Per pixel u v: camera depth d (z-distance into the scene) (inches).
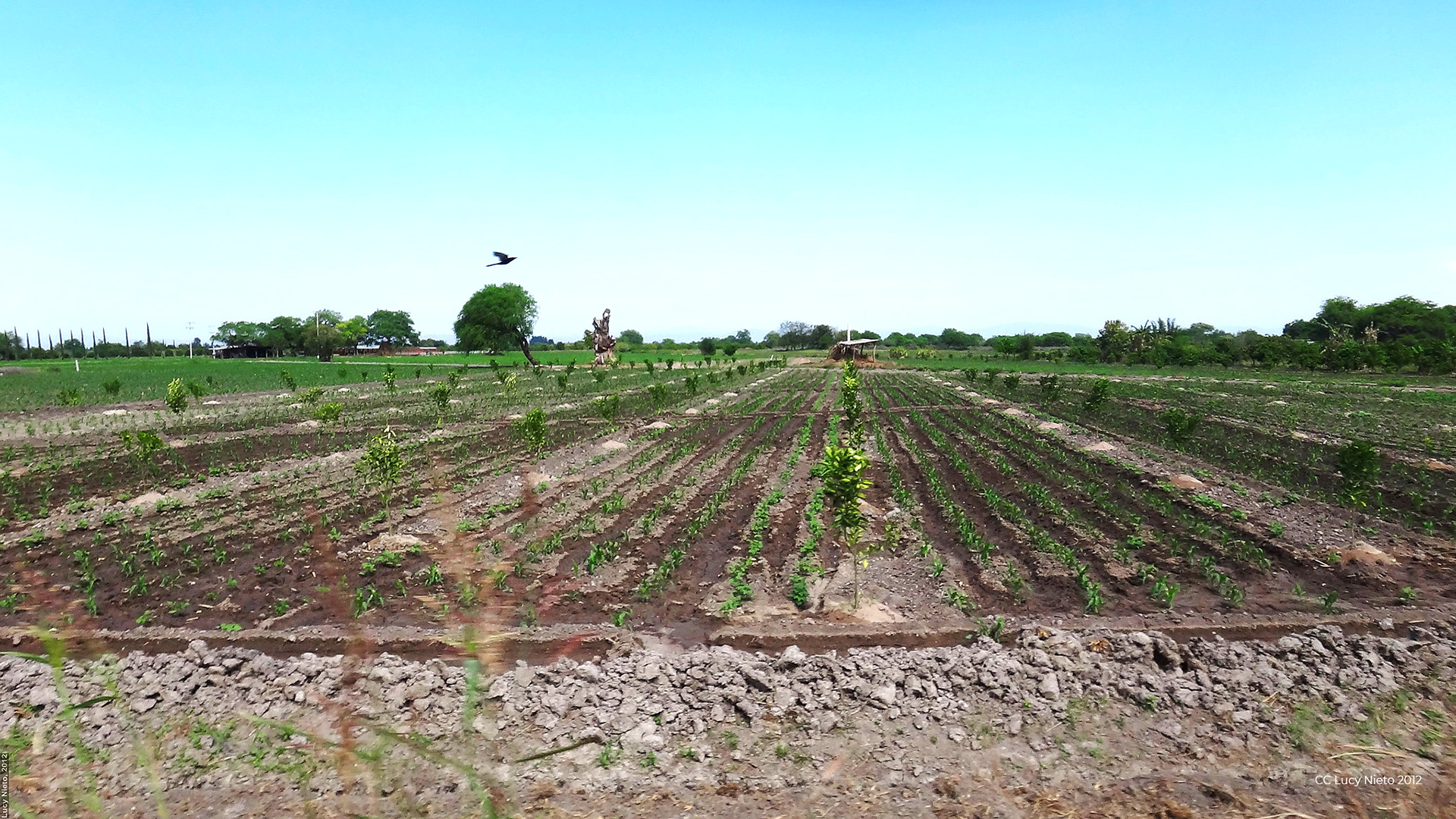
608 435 1123.9
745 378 2726.4
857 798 240.5
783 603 441.4
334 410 1160.2
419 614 420.5
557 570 501.0
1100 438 1048.2
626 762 261.9
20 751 265.7
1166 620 408.2
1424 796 234.1
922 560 519.5
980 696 306.0
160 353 6441.9
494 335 3735.2
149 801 239.9
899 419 1339.8
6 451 946.1
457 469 832.3
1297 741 269.9
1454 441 1004.6
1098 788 242.8
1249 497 665.0
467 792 238.5
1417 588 454.0
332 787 243.4
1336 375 2662.4
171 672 324.5
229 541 568.4
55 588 472.7
